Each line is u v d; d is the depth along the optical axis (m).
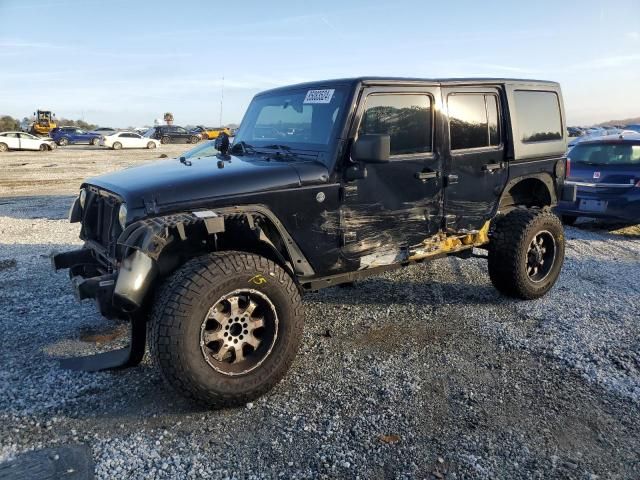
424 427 3.18
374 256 4.28
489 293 5.64
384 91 4.13
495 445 3.01
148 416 3.30
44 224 9.68
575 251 7.70
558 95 5.64
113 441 3.04
